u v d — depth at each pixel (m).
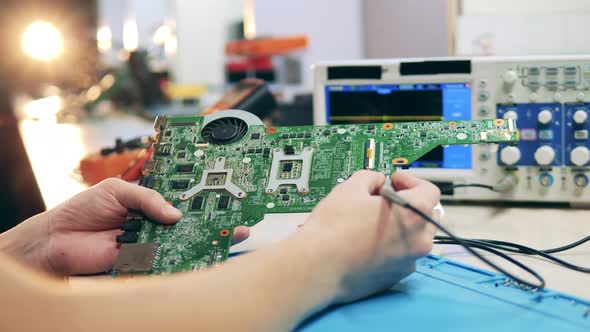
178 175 0.98
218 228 0.88
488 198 1.32
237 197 0.92
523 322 0.65
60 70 3.48
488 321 0.65
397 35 2.00
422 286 0.77
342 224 0.68
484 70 1.30
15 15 3.35
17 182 1.37
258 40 3.03
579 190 1.26
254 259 0.62
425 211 0.73
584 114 1.23
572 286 0.80
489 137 0.93
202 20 4.77
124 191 0.90
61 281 0.89
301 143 0.99
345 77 1.39
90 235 0.92
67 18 3.47
